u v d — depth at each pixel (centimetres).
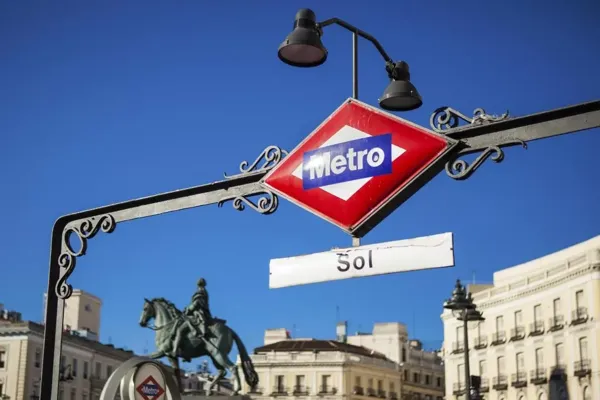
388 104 806
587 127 604
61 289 818
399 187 650
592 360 6147
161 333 3466
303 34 725
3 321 7312
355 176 667
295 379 8950
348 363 8919
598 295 6159
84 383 7675
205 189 747
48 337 811
